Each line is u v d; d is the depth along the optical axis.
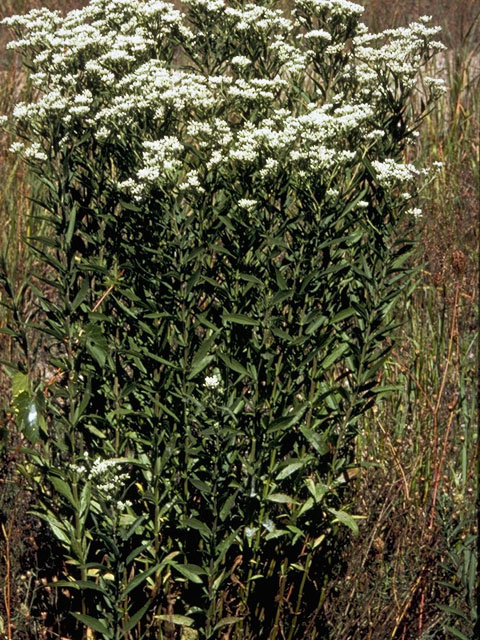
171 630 2.63
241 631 2.78
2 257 2.70
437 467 3.09
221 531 2.72
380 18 7.84
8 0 8.30
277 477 2.68
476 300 4.30
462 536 3.12
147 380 2.70
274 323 2.61
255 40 3.04
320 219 2.54
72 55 2.94
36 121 2.70
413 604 2.97
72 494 2.68
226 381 2.62
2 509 3.07
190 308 2.54
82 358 2.75
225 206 2.64
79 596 2.94
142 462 2.79
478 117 6.27
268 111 2.96
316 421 2.80
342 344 2.78
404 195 2.64
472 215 4.94
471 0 8.10
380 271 2.68
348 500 3.13
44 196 4.79
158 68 2.84
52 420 3.00
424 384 3.76
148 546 2.61
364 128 2.86
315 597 2.96
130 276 2.78
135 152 2.68
